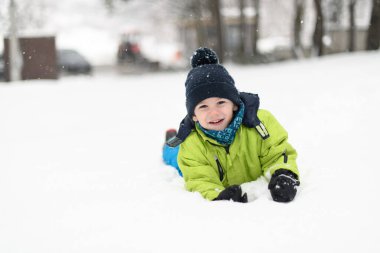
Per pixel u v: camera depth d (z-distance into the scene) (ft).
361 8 92.38
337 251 5.41
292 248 5.56
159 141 14.16
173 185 8.85
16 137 16.44
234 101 7.95
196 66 8.35
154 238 6.10
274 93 22.94
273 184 7.20
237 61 70.79
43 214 7.49
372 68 29.63
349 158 9.32
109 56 129.49
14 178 10.23
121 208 7.39
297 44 75.66
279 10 140.87
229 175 8.46
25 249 6.12
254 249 5.60
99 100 28.27
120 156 12.18
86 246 6.05
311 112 15.40
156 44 145.18
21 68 57.93
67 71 77.66
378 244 5.49
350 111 14.57
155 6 110.63
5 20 67.21
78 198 8.24
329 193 7.23
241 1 83.46
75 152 13.07
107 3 115.85
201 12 87.45
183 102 23.86
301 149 10.55
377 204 6.64
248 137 8.32
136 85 37.65
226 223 6.37
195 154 8.37
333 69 32.68
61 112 23.44
